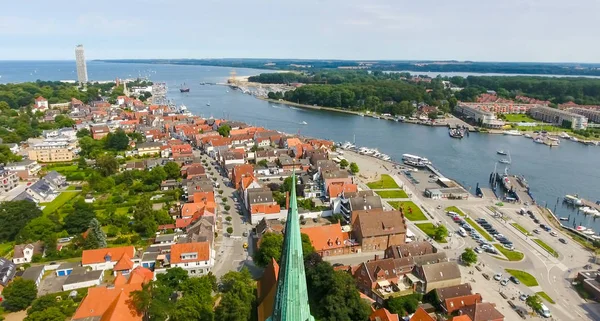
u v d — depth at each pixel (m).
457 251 154.62
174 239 151.38
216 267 136.38
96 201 191.25
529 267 144.88
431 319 98.19
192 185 198.62
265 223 155.75
